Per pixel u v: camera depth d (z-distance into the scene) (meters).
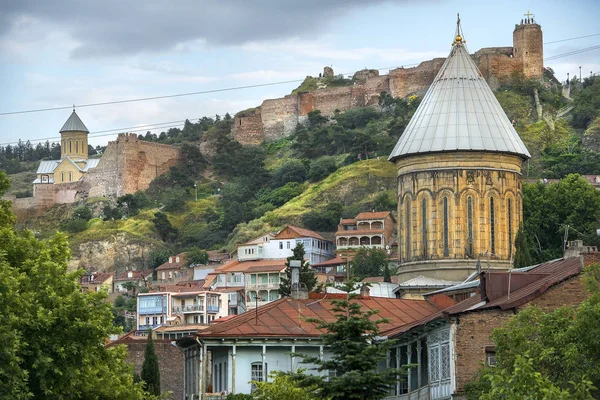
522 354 64.50
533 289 80.31
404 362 93.19
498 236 125.69
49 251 84.12
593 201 162.62
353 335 71.19
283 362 97.31
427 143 126.75
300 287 107.31
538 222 161.38
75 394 76.31
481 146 125.50
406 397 90.69
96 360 80.19
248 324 98.81
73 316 76.06
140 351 126.81
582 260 80.69
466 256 124.88
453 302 106.88
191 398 103.19
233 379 96.94
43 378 73.12
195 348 102.88
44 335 74.19
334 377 69.88
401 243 129.00
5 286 71.69
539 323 67.75
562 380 63.97
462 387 80.12
